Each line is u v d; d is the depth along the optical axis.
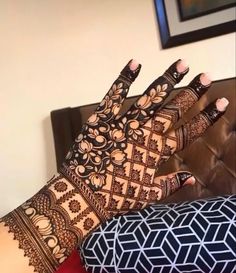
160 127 0.29
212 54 0.86
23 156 1.07
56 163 0.97
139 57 0.93
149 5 0.91
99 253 0.50
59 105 1.03
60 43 1.01
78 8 0.98
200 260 0.44
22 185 1.09
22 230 0.25
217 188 0.79
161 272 0.46
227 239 0.43
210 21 0.84
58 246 0.25
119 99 0.30
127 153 0.29
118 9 0.94
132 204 0.29
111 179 0.28
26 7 1.02
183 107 0.30
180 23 0.87
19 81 1.05
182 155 0.81
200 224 0.46
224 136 0.79
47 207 0.26
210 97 0.77
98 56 0.98
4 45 1.05
